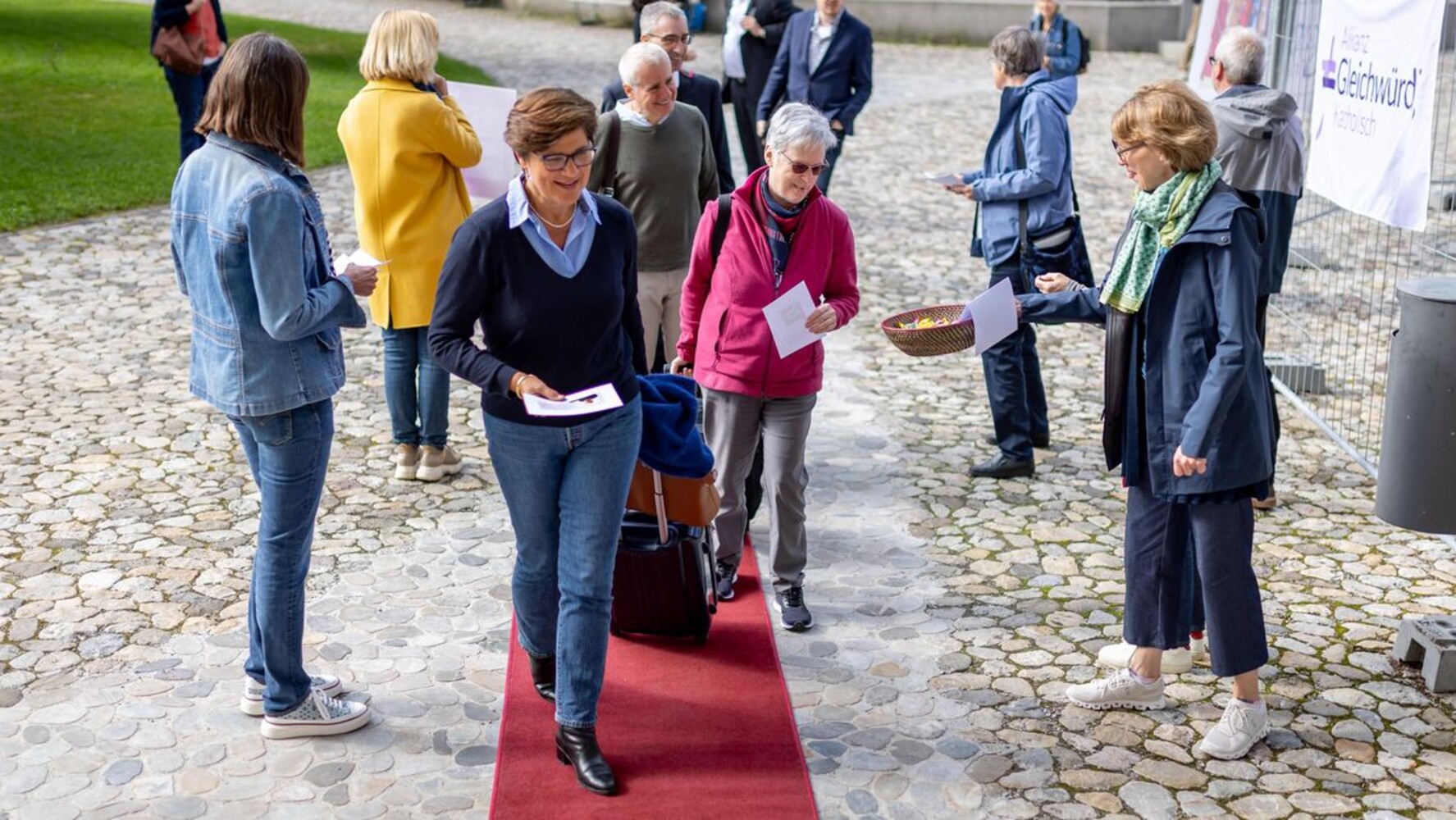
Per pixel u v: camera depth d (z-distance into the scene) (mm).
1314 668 4754
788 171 4555
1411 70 5629
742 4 10820
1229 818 3916
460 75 18188
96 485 6129
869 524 5918
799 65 10148
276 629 4145
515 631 4973
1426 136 5535
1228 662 4176
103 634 4883
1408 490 4645
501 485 4055
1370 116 6012
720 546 5133
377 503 6035
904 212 11750
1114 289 4160
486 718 4410
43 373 7492
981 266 10102
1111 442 4270
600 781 3984
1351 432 7000
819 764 4176
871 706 4508
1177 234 3951
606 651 4062
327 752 4203
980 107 17344
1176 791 4043
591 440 3941
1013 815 3928
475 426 6949
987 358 6309
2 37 19031
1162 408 4086
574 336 3865
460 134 5816
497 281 3818
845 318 4762
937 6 23938
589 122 3676
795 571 5027
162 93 16047
